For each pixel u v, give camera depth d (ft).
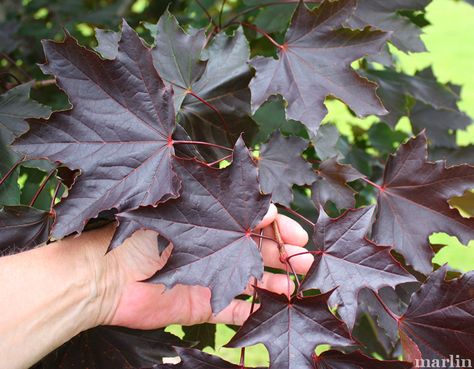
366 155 3.32
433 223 1.90
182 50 1.97
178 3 3.58
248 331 1.54
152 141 1.73
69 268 1.81
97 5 3.84
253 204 1.61
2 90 2.74
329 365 1.63
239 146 1.60
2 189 2.20
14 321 1.71
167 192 1.66
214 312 1.55
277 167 2.06
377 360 1.59
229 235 1.61
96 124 1.70
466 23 15.79
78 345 2.09
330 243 1.65
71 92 1.68
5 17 3.61
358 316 2.83
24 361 1.75
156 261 1.89
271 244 1.89
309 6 2.54
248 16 3.06
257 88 1.91
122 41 1.69
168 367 1.64
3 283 1.74
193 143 1.75
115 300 1.90
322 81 1.90
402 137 3.48
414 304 1.72
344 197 2.08
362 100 1.86
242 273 1.59
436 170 1.89
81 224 1.63
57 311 1.78
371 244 1.64
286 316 1.57
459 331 1.69
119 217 1.56
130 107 1.72
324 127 2.39
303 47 1.94
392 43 2.37
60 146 1.67
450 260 7.59
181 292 1.98
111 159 1.70
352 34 1.91
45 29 3.34
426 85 3.01
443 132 3.24
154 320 2.00
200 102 2.08
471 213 2.48
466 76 12.11
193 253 1.58
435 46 14.07
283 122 2.62
